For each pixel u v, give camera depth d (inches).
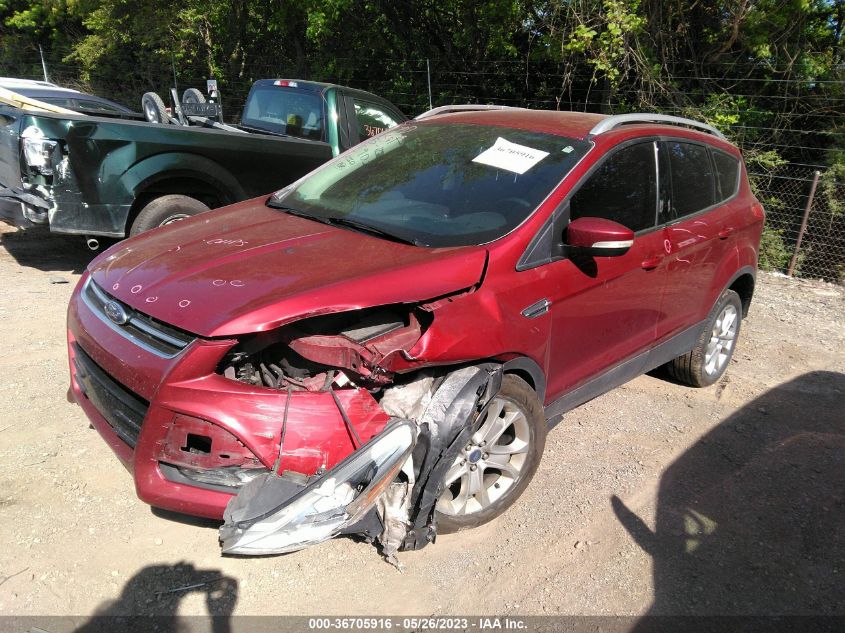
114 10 600.7
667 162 160.1
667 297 160.6
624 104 399.9
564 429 166.2
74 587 106.0
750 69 377.7
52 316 203.8
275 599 107.7
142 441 98.3
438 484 106.7
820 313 277.1
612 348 148.5
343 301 101.7
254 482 92.8
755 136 362.9
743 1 352.2
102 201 210.5
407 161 152.3
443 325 108.0
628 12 354.6
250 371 103.2
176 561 113.0
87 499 124.6
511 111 169.2
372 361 99.7
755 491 146.9
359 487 96.5
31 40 798.5
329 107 274.8
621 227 123.6
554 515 133.1
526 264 123.0
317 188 154.5
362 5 468.4
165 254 120.9
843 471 156.9
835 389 201.8
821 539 133.0
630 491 142.7
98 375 112.1
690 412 180.9
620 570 120.1
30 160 198.2
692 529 132.6
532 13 411.8
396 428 99.5
